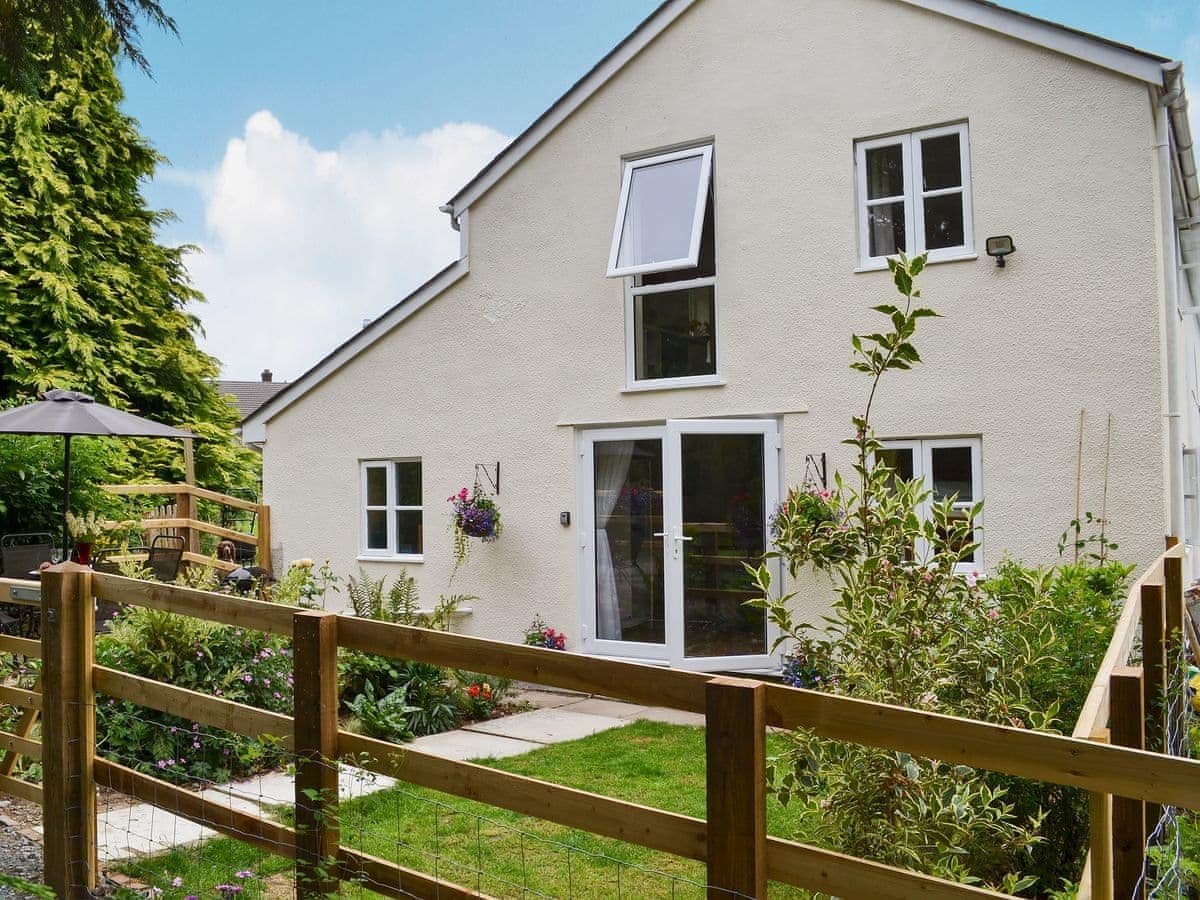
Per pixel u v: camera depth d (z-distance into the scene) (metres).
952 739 2.22
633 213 9.44
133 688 4.24
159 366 18.98
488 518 10.02
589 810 2.78
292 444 11.80
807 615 8.48
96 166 18.25
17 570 9.39
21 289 16.77
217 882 4.25
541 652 2.90
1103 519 7.06
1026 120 7.86
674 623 8.91
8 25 6.24
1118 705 3.09
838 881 2.33
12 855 4.68
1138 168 7.48
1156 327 7.38
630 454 9.54
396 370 10.97
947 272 8.10
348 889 3.73
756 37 8.97
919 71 8.26
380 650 3.35
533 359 10.05
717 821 2.44
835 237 8.56
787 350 8.73
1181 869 3.19
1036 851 4.01
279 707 6.69
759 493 8.82
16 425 8.80
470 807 5.38
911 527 3.71
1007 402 7.87
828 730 2.38
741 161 9.01
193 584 8.37
